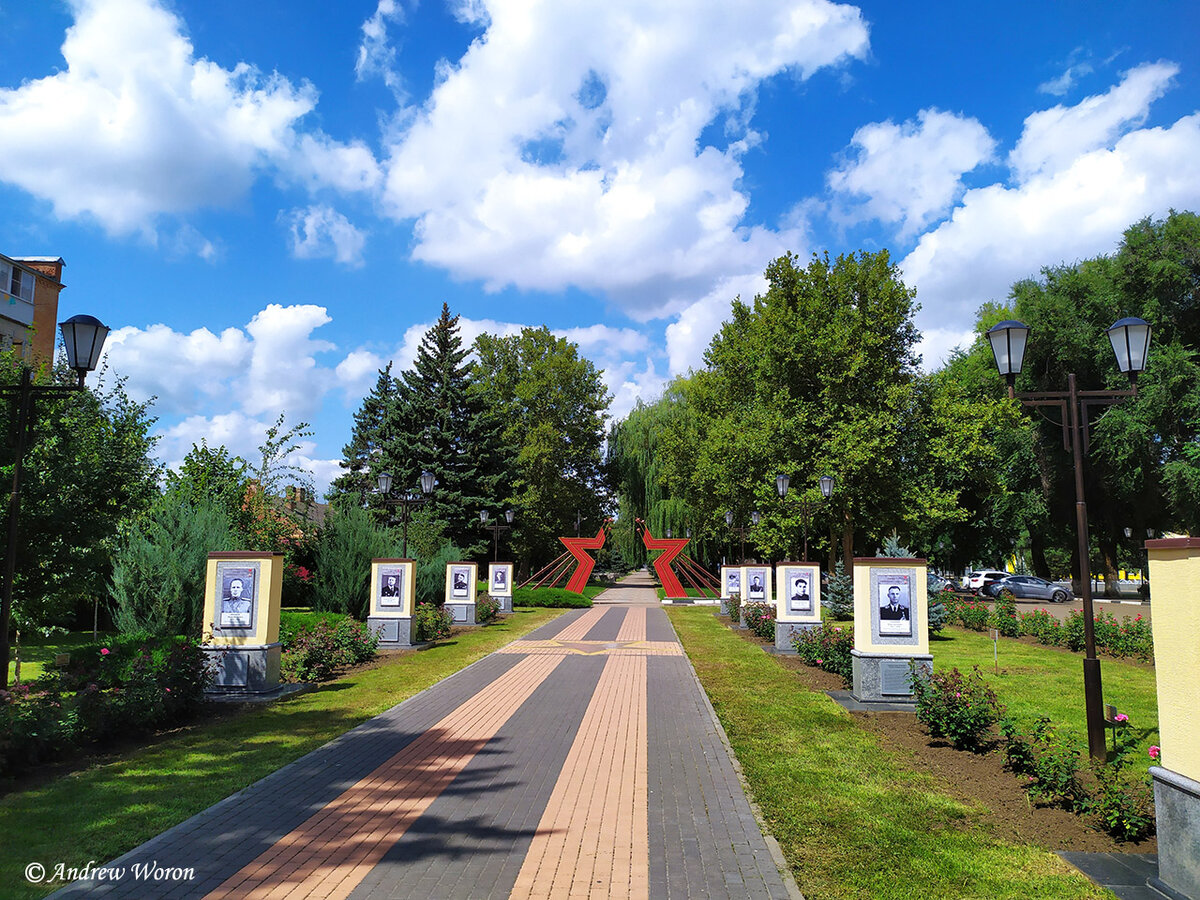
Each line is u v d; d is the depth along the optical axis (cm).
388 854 511
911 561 1052
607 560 7319
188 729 881
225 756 757
